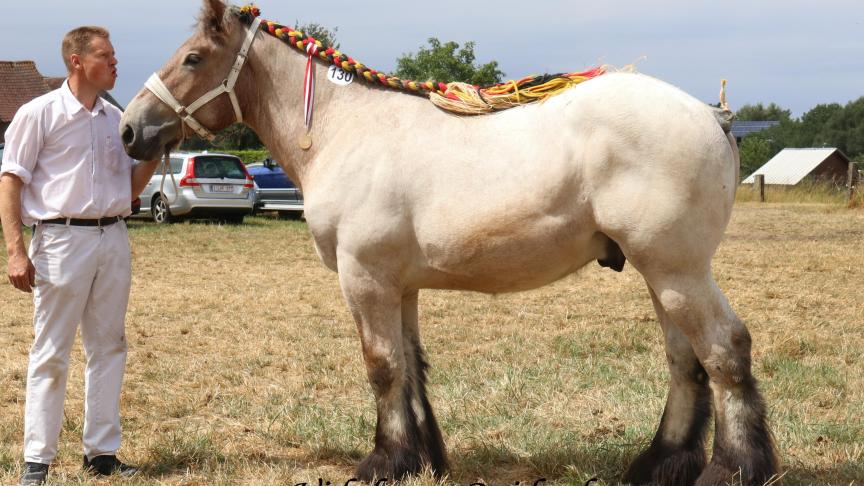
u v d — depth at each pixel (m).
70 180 4.03
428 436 4.16
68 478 4.27
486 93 3.82
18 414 5.33
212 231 16.52
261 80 4.18
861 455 4.31
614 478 4.16
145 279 11.11
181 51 4.13
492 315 8.45
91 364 4.30
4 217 3.95
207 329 8.01
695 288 3.48
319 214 3.92
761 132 82.38
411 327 4.23
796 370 6.00
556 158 3.51
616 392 5.58
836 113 82.38
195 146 28.91
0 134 29.31
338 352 7.00
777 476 3.48
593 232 3.60
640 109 3.41
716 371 3.51
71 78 4.09
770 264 11.58
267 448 4.79
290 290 10.34
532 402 5.46
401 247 3.81
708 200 3.40
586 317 8.34
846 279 10.31
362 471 4.05
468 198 3.62
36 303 4.12
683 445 3.85
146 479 4.27
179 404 5.52
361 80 4.05
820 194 26.56
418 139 3.77
